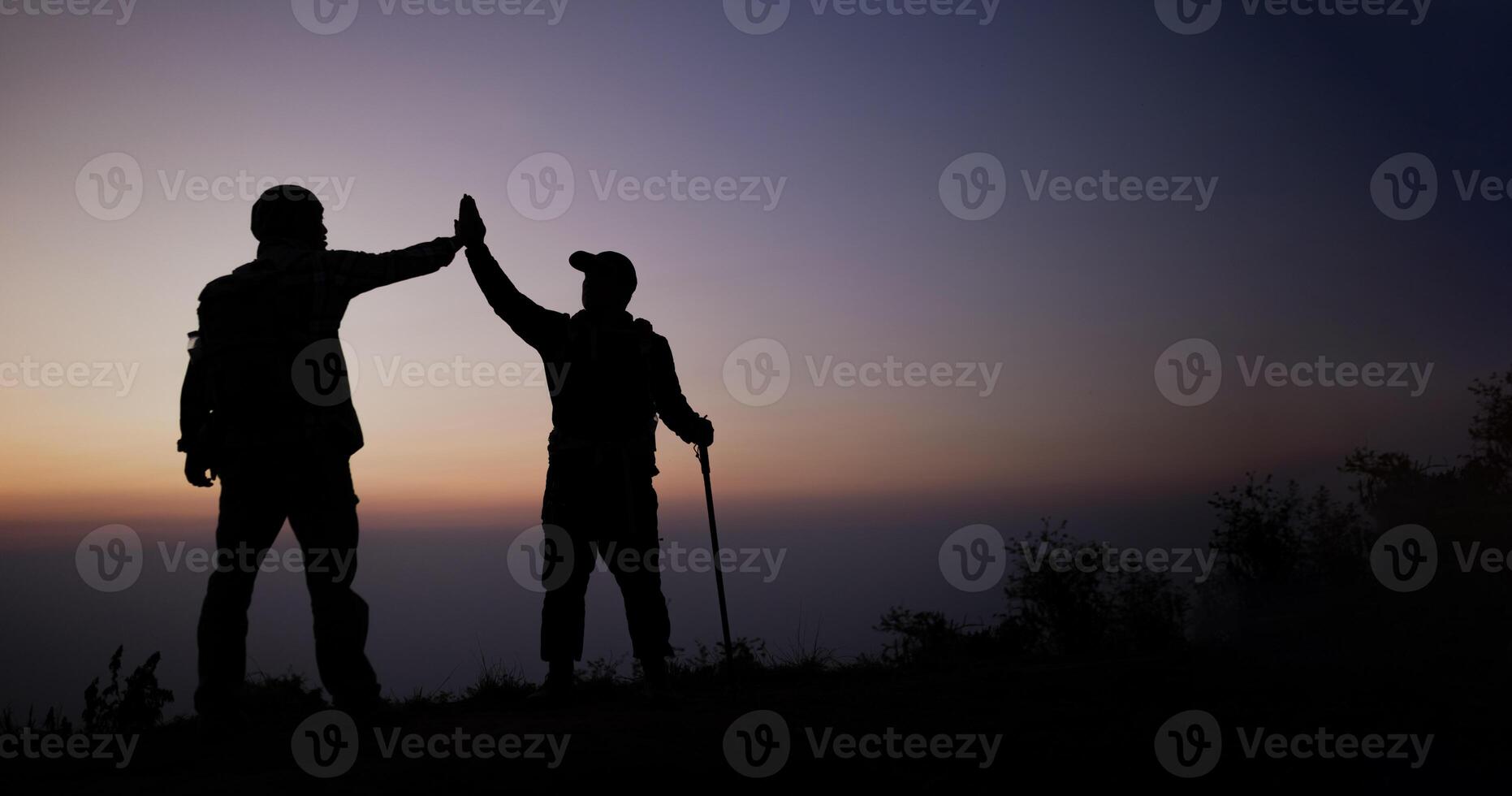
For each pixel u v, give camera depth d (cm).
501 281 439
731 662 487
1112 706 401
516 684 526
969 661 642
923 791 287
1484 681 391
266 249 371
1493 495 652
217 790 281
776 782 293
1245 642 543
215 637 351
